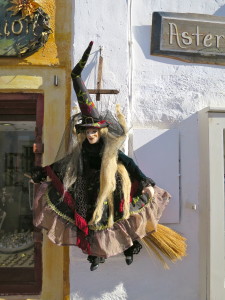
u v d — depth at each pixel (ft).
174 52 11.24
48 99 10.91
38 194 9.30
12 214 12.06
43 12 10.79
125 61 10.77
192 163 11.08
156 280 10.71
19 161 12.09
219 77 11.44
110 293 10.47
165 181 10.83
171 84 11.23
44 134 10.88
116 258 10.52
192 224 10.98
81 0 10.84
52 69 10.96
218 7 11.59
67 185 9.14
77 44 10.73
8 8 10.79
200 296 10.87
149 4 11.32
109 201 9.18
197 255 10.95
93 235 9.16
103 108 10.61
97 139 9.18
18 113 11.51
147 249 10.50
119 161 9.42
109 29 10.82
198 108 11.26
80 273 10.39
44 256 10.78
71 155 9.32
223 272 10.43
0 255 11.79
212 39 11.43
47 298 10.68
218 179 10.55
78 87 8.94
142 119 11.05
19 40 10.75
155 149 10.85
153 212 9.56
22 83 10.89
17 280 11.37
